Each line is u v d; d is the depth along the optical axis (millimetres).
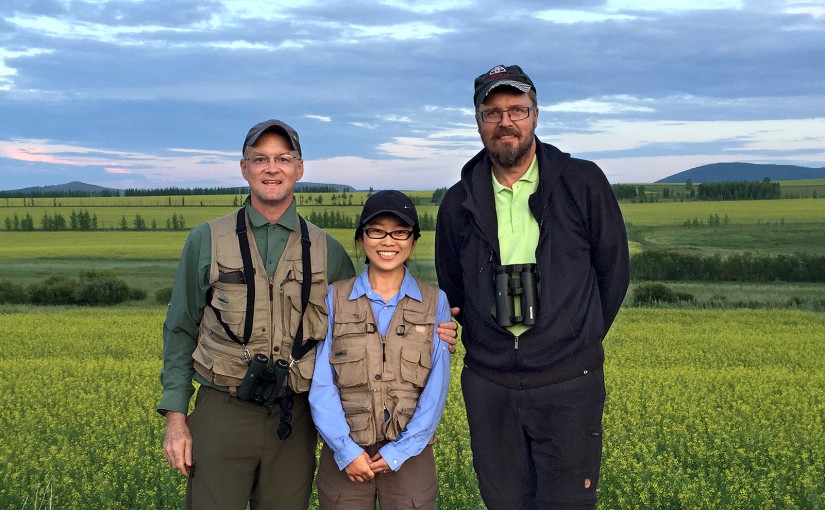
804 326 25172
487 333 4066
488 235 4047
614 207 3994
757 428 9375
